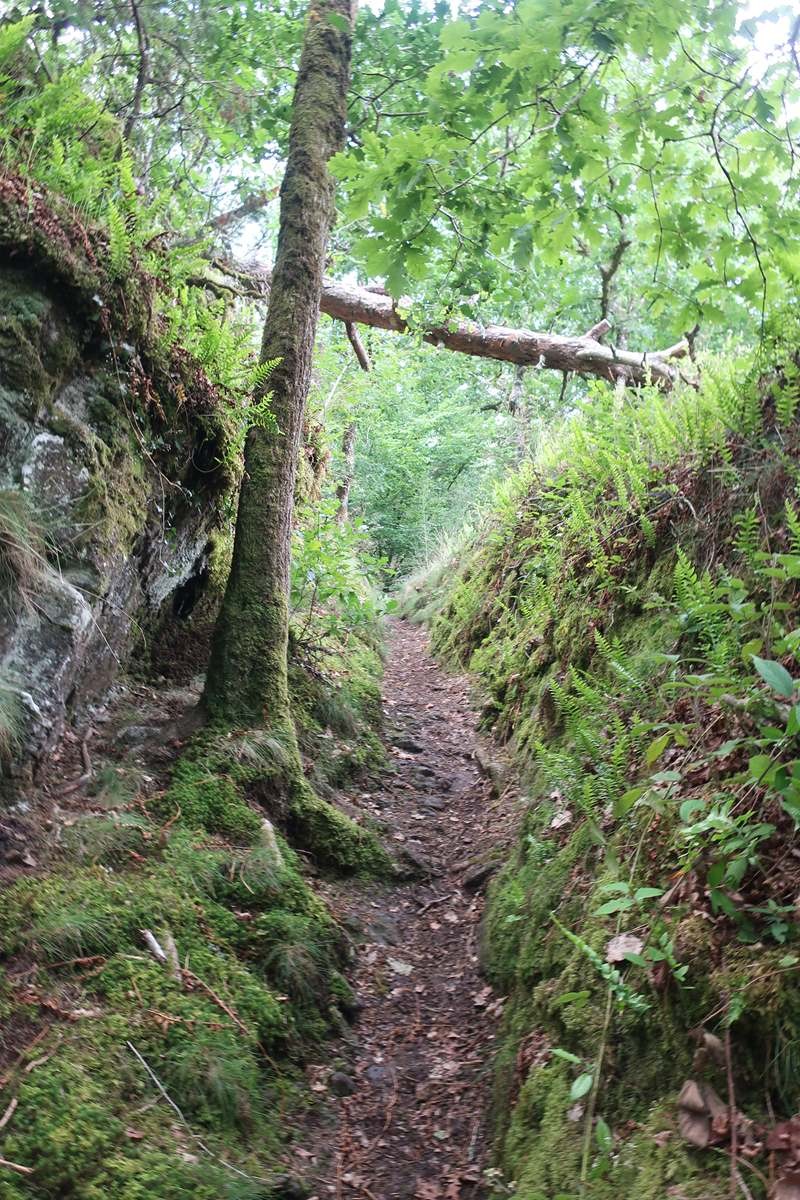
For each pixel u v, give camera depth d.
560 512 7.64
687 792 3.33
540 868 4.18
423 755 6.77
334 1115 3.26
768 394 4.73
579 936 3.32
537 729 5.86
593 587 6.00
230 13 7.87
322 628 7.93
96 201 4.82
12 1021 2.91
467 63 3.69
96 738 4.63
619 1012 2.82
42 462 4.11
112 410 4.63
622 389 7.59
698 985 2.58
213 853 4.08
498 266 6.67
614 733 4.23
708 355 7.17
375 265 4.27
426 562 15.98
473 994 3.98
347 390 14.22
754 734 3.13
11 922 3.28
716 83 4.11
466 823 5.65
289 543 5.45
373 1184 2.95
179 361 5.30
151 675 5.59
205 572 6.32
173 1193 2.54
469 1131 3.19
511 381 16.50
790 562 3.01
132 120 6.98
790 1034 2.29
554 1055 3.03
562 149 3.99
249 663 5.04
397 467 21.58
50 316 4.14
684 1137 2.31
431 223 4.27
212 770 4.55
